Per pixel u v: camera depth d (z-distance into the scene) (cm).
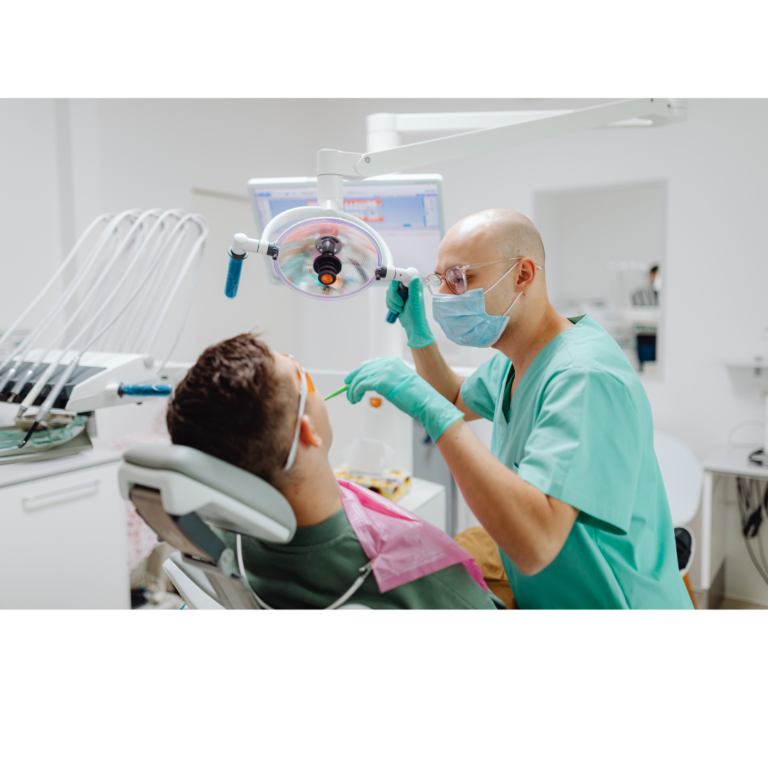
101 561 195
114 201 262
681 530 215
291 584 80
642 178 274
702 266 266
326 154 101
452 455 82
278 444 71
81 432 196
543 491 81
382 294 198
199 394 69
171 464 61
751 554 271
